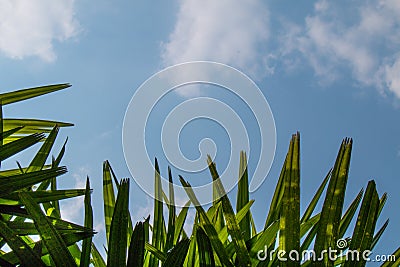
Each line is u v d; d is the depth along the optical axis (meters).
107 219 1.38
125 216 1.06
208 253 1.17
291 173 1.09
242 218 1.37
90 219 1.22
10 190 1.16
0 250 1.27
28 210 1.05
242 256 1.16
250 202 1.36
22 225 1.19
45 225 1.05
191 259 1.32
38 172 1.19
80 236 1.15
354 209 1.30
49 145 1.39
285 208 1.08
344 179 1.10
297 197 1.08
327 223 1.08
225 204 1.19
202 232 1.19
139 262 1.04
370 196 1.13
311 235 1.25
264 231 1.25
